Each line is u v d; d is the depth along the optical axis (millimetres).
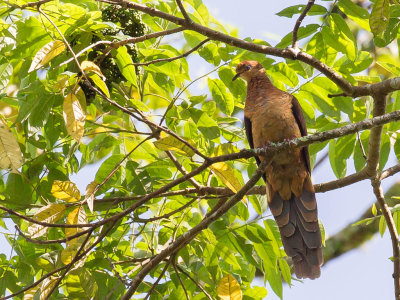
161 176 10750
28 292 8172
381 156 10445
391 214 10578
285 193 10172
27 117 9641
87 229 8383
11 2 9258
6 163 7586
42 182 10367
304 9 9211
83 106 7727
